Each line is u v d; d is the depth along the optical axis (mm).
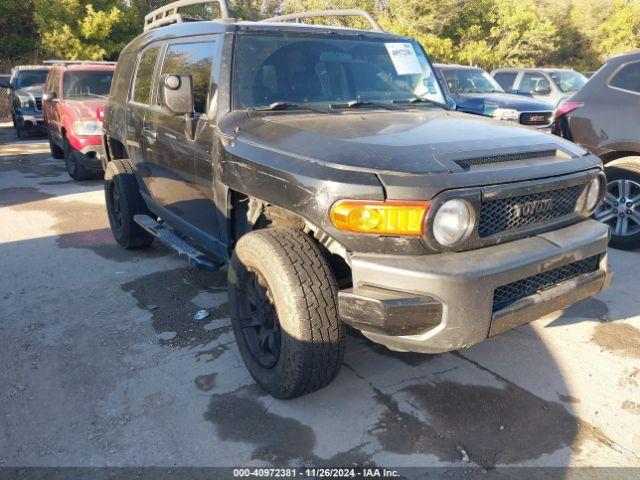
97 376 3270
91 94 9766
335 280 2723
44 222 6641
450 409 2926
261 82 3496
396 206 2346
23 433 2770
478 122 3338
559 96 13242
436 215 2354
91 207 7383
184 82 3414
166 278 4793
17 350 3570
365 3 30359
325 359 2697
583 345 3582
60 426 2820
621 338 3664
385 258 2418
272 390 2930
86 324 3930
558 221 2844
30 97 14547
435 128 3045
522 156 2791
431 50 27906
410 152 2561
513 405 2955
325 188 2473
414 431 2754
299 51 3701
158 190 4598
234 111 3375
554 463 2529
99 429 2795
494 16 31109
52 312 4125
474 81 11531
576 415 2871
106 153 5926
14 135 16000
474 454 2592
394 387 3129
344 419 2852
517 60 31594
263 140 2988
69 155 9109
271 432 2756
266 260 2715
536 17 32281
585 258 2867
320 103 3607
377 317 2363
